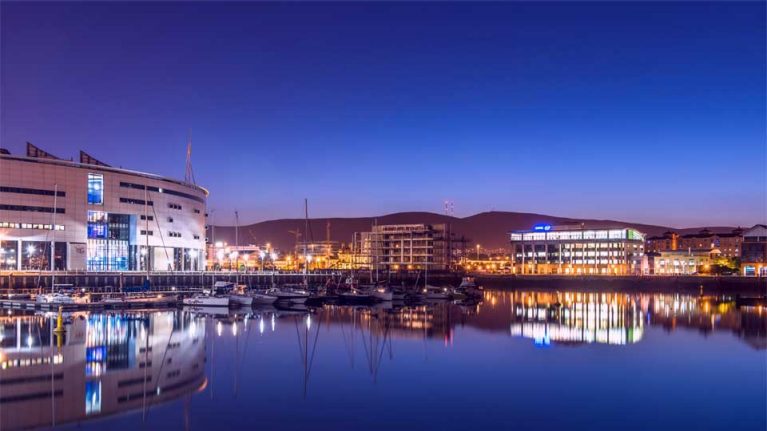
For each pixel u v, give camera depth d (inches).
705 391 2018.9
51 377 2169.0
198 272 7460.6
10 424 1626.5
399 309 5452.8
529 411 1781.5
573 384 2121.1
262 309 5339.6
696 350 2859.3
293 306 5693.9
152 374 2240.4
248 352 2753.4
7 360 2485.2
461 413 1759.4
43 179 7091.5
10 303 4968.0
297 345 2970.0
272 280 7450.8
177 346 2903.5
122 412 1740.9
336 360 2576.3
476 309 5492.1
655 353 2768.2
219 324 3924.7
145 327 3693.4
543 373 2311.8
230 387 2050.9
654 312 5147.6
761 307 5802.2
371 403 1862.7
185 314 4702.3
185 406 1811.0
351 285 7057.1
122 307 5147.6
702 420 1702.8
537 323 4126.5
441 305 6053.2
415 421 1684.3
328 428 1615.4
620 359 2603.3
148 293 5910.4
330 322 4141.2
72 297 5036.9
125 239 7849.4
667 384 2122.3
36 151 7475.4
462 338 3280.0
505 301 6742.1
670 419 1710.1
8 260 6801.2
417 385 2103.8
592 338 3289.9
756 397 1941.4
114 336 3238.2
